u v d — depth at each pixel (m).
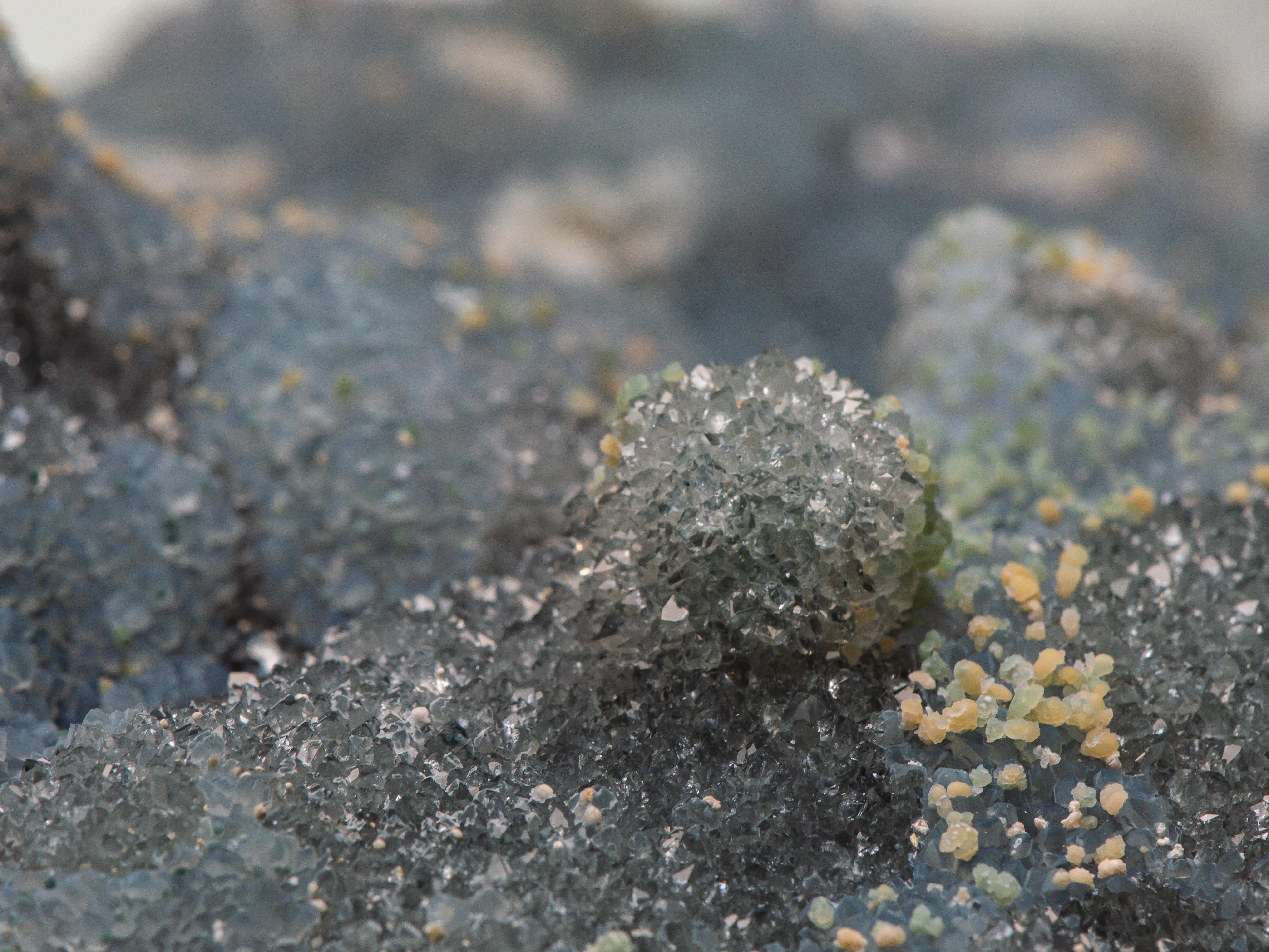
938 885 0.07
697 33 0.33
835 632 0.07
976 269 0.10
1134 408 0.09
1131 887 0.07
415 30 0.32
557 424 0.09
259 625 0.08
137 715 0.07
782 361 0.07
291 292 0.09
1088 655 0.07
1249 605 0.08
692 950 0.06
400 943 0.06
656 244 0.21
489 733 0.07
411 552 0.08
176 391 0.09
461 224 0.24
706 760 0.07
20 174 0.09
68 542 0.08
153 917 0.06
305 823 0.07
